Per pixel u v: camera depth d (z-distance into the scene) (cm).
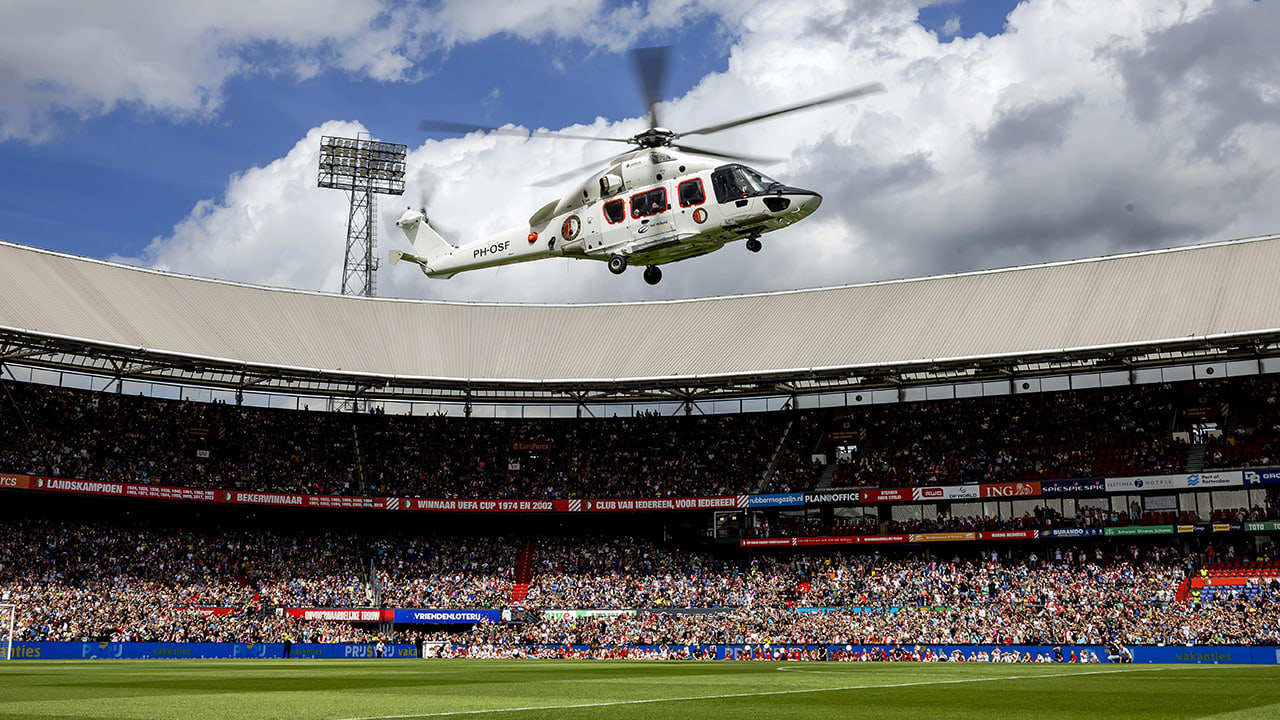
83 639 6238
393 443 8800
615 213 3959
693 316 8844
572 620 7306
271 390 8519
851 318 8238
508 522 8775
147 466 7706
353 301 8944
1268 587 6228
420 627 7775
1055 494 7244
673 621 6994
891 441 8281
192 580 7394
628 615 7288
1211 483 6825
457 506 8150
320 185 10475
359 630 7275
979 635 6044
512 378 8188
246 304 8362
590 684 3136
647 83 3378
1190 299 7162
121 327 7250
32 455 7231
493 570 8119
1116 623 5922
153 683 3195
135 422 8062
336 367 7950
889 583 7275
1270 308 6762
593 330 8850
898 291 8431
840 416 8688
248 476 7975
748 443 8675
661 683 3181
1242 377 7656
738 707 2141
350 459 8544
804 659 6050
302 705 2238
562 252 4156
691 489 8306
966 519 7506
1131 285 7550
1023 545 7581
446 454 8775
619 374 8194
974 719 1866
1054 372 8000
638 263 4019
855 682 3184
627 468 8612
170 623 6588
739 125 3416
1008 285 8050
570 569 8112
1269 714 1950
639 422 9081
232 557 7756
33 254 7638
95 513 7856
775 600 7319
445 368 8294
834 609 6975
